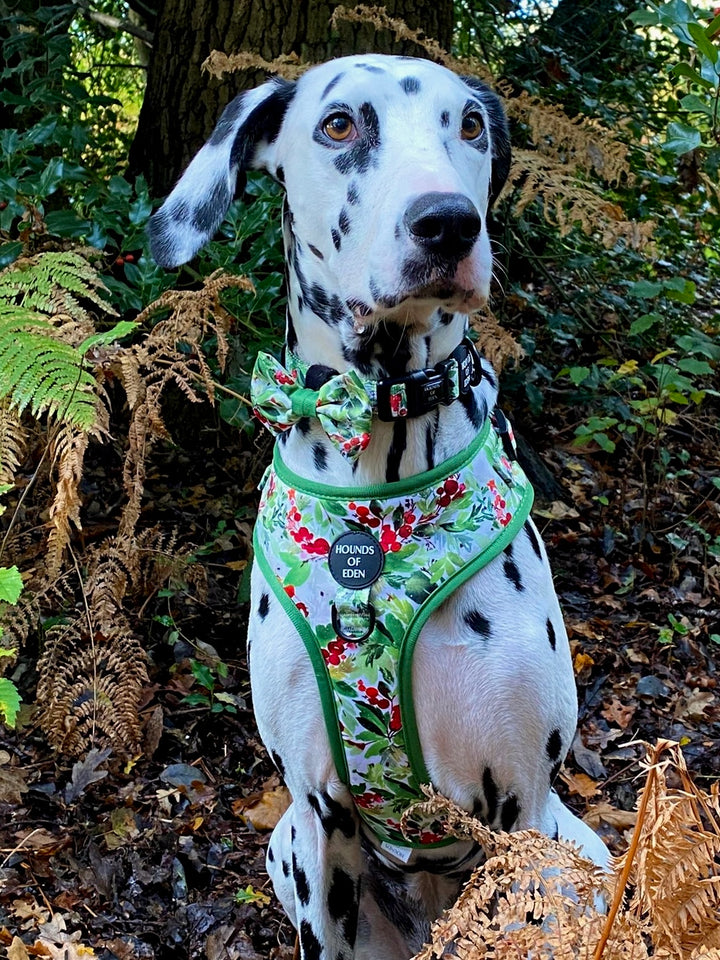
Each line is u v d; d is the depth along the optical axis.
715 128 1.01
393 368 0.72
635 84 2.04
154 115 1.61
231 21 1.51
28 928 0.94
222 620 1.34
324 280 0.73
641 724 1.27
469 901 0.50
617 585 1.51
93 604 1.10
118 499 1.47
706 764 1.21
